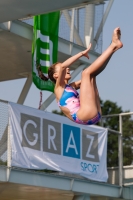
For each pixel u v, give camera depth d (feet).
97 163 87.15
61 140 81.56
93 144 87.10
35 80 81.51
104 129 89.97
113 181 92.89
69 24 88.58
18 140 74.95
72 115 42.45
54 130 80.69
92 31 90.99
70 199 94.38
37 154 77.41
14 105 75.46
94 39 91.61
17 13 55.36
